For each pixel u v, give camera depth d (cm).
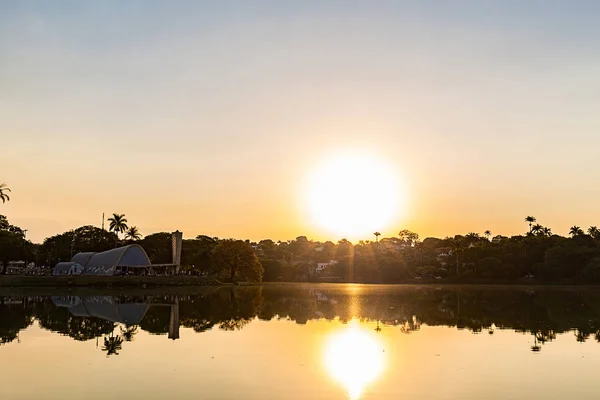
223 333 3712
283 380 2308
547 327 4169
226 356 2831
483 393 2131
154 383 2242
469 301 7400
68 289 9175
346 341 3372
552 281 14725
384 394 2103
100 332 3734
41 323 4219
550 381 2336
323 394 2094
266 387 2188
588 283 14050
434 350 3070
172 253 14025
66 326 4044
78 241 15450
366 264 17950
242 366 2580
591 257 14088
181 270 14075
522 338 3556
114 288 9856
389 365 2636
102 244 15212
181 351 2977
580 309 5994
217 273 13300
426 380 2339
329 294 9162
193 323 4316
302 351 2998
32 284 9438
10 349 3031
